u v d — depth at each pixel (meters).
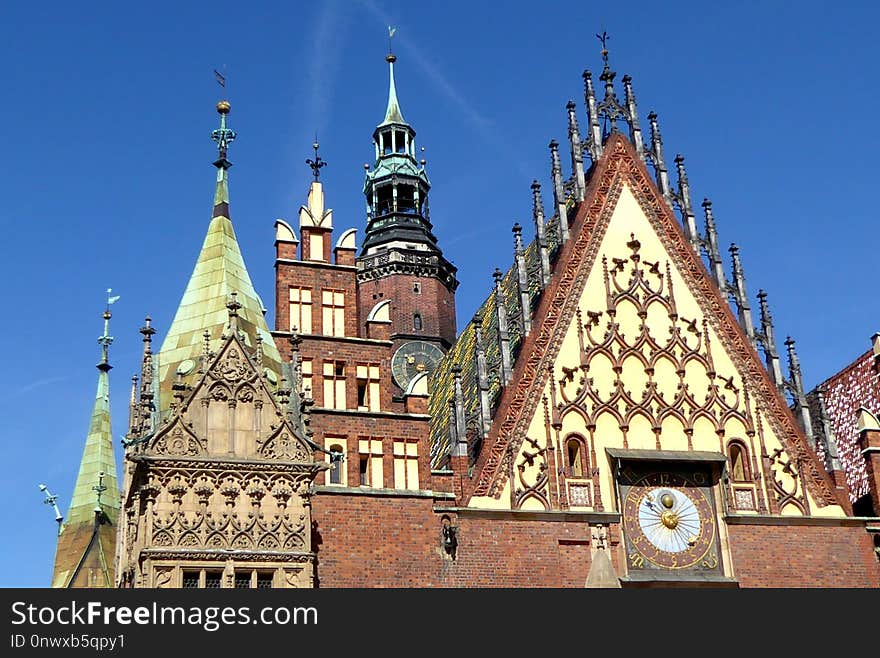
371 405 46.50
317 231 49.19
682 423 49.28
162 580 38.50
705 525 47.97
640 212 52.56
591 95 54.28
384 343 47.50
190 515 39.41
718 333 51.34
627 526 47.12
